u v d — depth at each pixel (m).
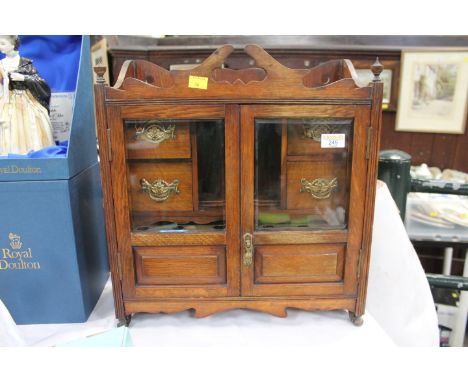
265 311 0.88
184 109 0.77
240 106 0.77
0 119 0.91
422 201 1.51
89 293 0.93
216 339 0.84
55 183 0.82
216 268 0.86
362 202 0.82
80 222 0.89
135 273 0.86
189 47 1.63
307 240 0.84
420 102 1.87
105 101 0.76
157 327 0.88
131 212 0.84
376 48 1.75
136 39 1.72
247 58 1.65
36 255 0.85
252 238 0.84
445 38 1.78
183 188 0.84
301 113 0.77
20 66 0.94
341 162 0.84
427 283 1.08
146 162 0.83
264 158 0.83
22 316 0.88
